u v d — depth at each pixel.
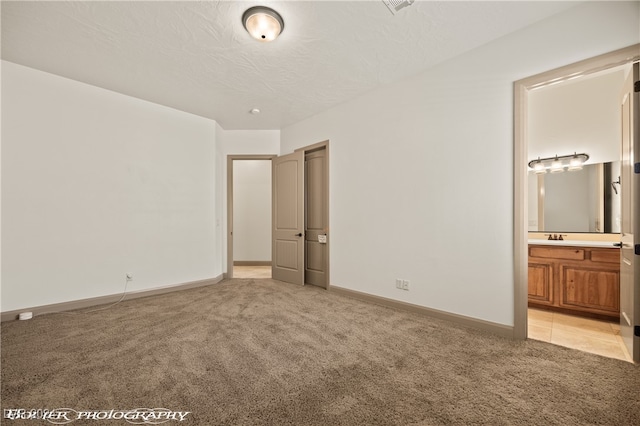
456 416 1.40
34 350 2.10
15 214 2.84
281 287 4.24
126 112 3.58
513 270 2.38
